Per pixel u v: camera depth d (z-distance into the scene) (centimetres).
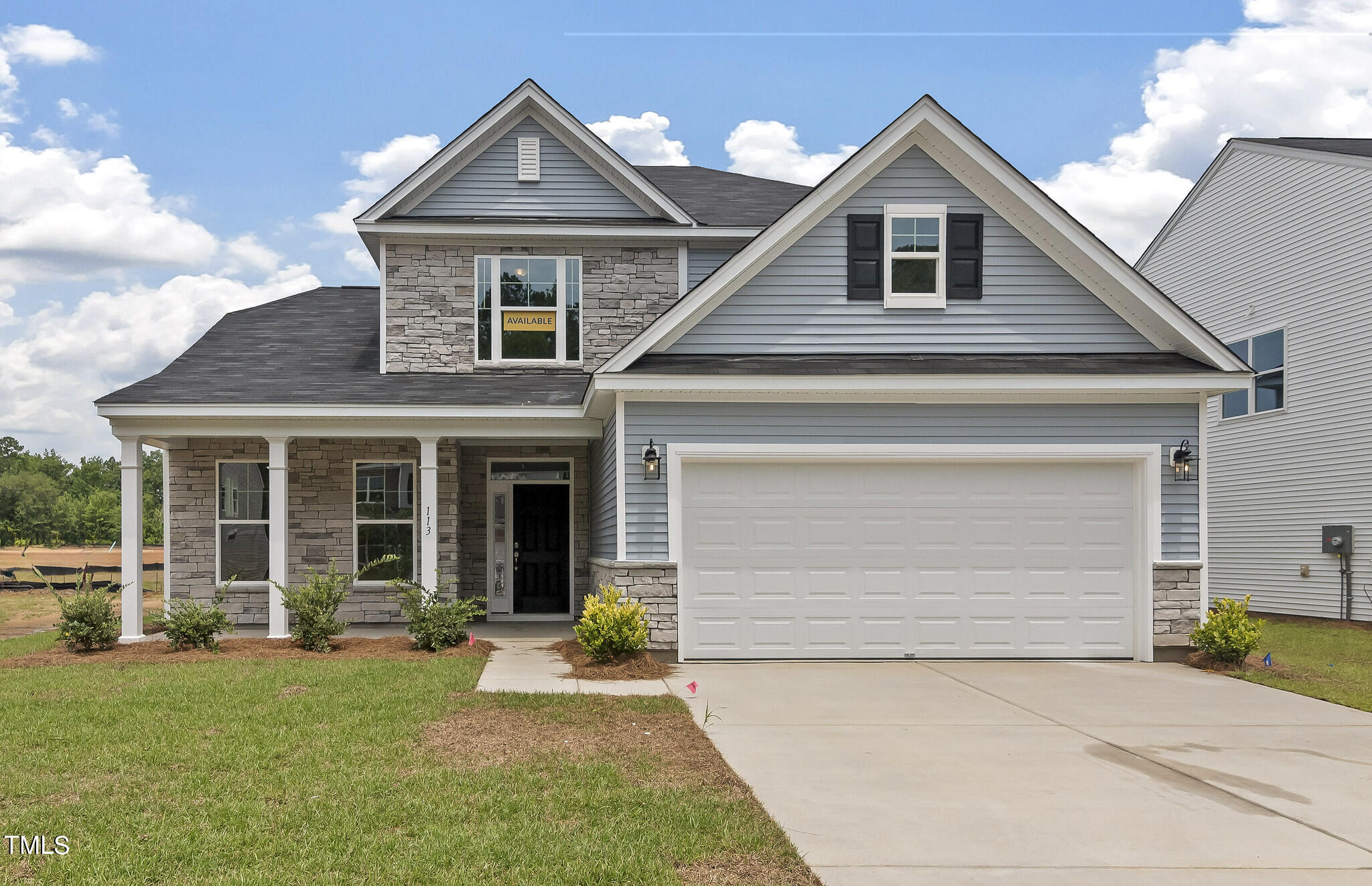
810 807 604
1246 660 1176
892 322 1270
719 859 516
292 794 611
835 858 520
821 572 1209
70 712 837
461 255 1536
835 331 1268
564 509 1652
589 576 1616
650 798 611
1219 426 2150
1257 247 2009
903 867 507
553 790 625
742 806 600
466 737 765
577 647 1249
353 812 578
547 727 807
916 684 1034
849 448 1202
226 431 1323
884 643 1208
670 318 1221
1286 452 1923
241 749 711
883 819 583
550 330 1544
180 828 549
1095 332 1272
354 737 753
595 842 533
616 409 1209
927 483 1220
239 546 1527
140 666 1104
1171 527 1215
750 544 1205
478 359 1530
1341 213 1777
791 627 1202
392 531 1539
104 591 1259
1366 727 841
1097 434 1214
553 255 1552
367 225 1489
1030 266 1277
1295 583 1897
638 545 1192
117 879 477
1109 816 593
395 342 1513
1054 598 1216
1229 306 2100
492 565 1636
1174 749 759
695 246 1587
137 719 809
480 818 572
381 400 1324
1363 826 578
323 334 1678
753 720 852
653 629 1181
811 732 808
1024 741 784
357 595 1520
